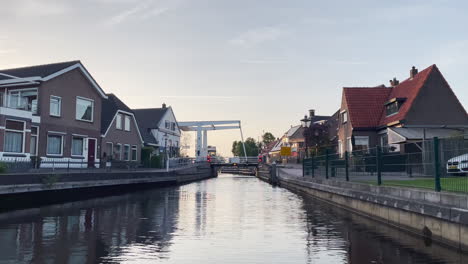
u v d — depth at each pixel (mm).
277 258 7641
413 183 11117
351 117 32719
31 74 26719
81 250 8219
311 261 7418
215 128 56000
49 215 13844
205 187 32500
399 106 30328
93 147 30984
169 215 13906
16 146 23094
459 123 29000
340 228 11086
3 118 22000
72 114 28578
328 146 44781
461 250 8102
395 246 8641
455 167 9055
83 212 14781
